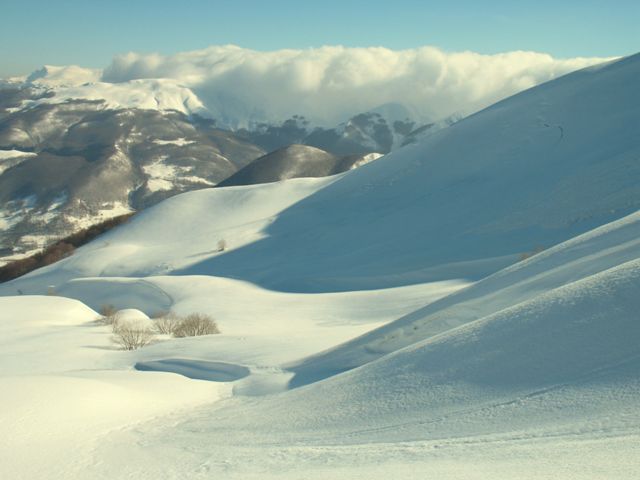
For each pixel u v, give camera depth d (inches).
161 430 454.6
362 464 307.4
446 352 458.9
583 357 365.4
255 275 2568.9
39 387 526.3
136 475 341.7
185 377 754.8
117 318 1451.8
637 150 2613.2
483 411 355.6
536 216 2415.1
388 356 520.4
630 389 315.0
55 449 391.2
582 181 2536.9
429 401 398.6
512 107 3627.0
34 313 1520.7
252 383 681.6
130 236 3764.8
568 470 234.1
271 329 1341.0
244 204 3875.5
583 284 444.8
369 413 411.8
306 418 438.6
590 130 3021.7
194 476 330.6
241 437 415.5
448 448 309.4
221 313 1620.3
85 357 1008.9
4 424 426.0
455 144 3513.8
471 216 2684.5
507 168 3014.3
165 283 2150.6
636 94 3134.8
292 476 301.7
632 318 372.8
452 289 1598.2
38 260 3929.6
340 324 1350.9
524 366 388.5
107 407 514.6
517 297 585.9
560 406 327.0
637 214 670.5
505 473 243.1
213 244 3253.0
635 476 215.2
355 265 2452.0
